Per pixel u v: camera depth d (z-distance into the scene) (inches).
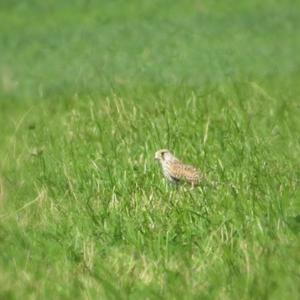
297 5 3248.0
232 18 3009.4
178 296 674.2
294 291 660.1
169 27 2847.0
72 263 767.1
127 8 3393.2
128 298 682.8
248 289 668.1
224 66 2031.3
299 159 991.6
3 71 2299.5
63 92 1724.9
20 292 708.7
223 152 1029.2
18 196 977.5
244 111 1229.7
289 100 1371.8
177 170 935.0
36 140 1227.2
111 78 1747.0
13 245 816.9
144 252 770.2
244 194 852.6
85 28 3004.4
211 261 729.6
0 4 3654.0
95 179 956.6
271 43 2448.3
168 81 1715.1
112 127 1152.8
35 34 2992.1
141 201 869.8
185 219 812.6
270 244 735.7
